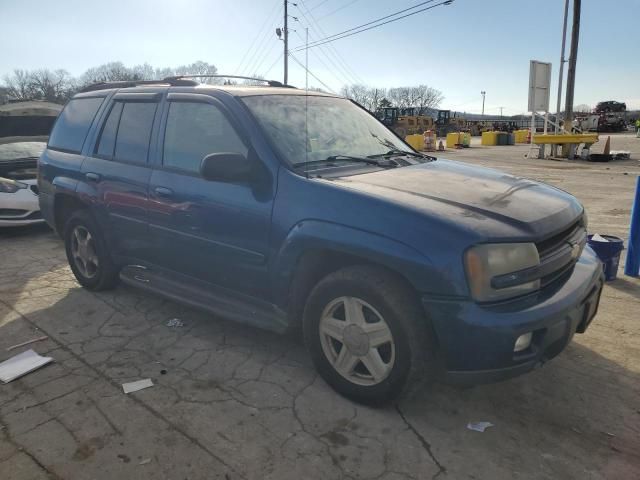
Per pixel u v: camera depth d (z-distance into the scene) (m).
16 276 5.39
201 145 3.62
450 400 3.11
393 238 2.66
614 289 5.00
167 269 4.02
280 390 3.19
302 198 3.02
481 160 20.38
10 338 3.91
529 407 3.05
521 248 2.61
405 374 2.74
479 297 2.53
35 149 8.65
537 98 20.88
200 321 4.20
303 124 3.63
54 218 5.04
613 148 26.00
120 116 4.37
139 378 3.32
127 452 2.61
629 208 9.23
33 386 3.23
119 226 4.23
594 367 3.51
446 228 2.58
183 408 2.99
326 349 3.09
